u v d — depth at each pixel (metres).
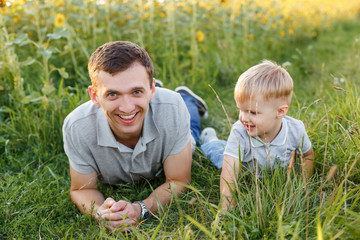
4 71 3.21
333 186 2.10
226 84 4.34
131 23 4.78
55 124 3.00
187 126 2.20
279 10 6.46
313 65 4.82
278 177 2.02
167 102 2.10
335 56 5.65
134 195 2.31
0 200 2.18
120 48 1.79
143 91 1.83
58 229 1.99
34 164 2.77
